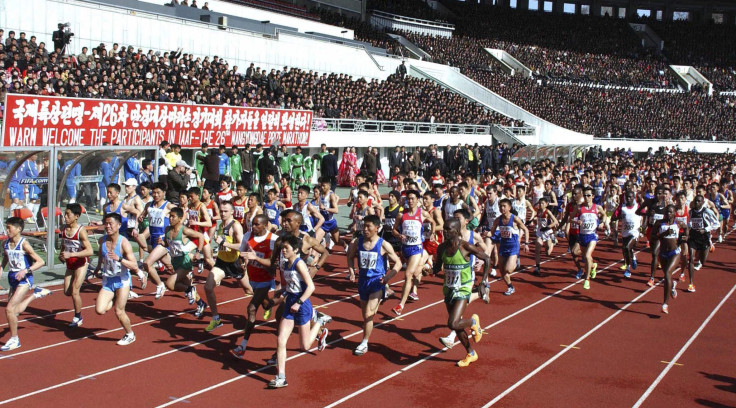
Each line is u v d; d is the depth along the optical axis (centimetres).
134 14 2892
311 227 1325
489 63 5691
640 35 7338
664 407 771
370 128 3397
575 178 2052
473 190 1608
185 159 2398
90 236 1521
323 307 1154
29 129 1784
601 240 2027
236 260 996
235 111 2417
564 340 1012
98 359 874
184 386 793
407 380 833
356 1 5353
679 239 1283
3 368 836
